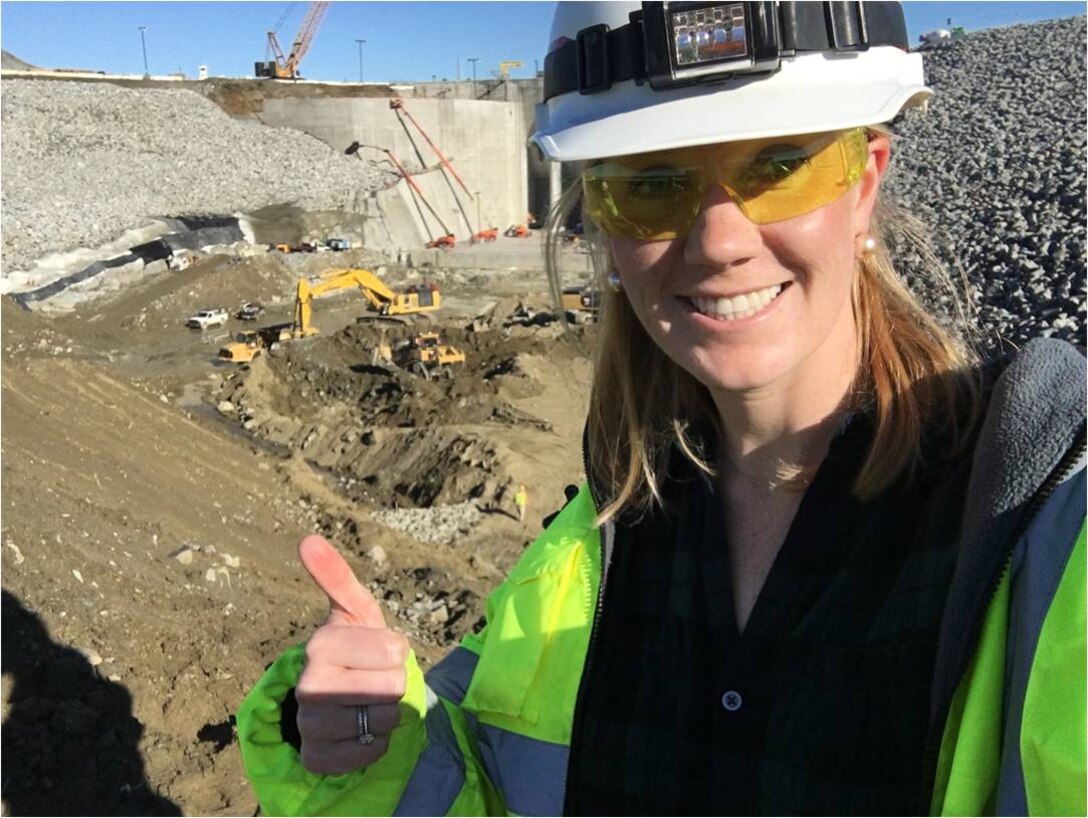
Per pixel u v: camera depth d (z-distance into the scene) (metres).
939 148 40.84
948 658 1.58
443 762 2.30
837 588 1.89
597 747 2.16
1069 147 33.94
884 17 1.99
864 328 2.04
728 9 1.87
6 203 51.91
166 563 12.68
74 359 25.31
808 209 1.85
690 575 2.16
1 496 11.90
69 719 8.30
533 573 2.37
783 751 1.87
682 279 1.95
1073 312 18.70
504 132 86.00
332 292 51.09
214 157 69.38
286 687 2.29
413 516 21.02
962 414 1.88
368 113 77.94
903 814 1.71
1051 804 1.37
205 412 29.38
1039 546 1.48
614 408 2.43
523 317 41.69
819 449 2.04
